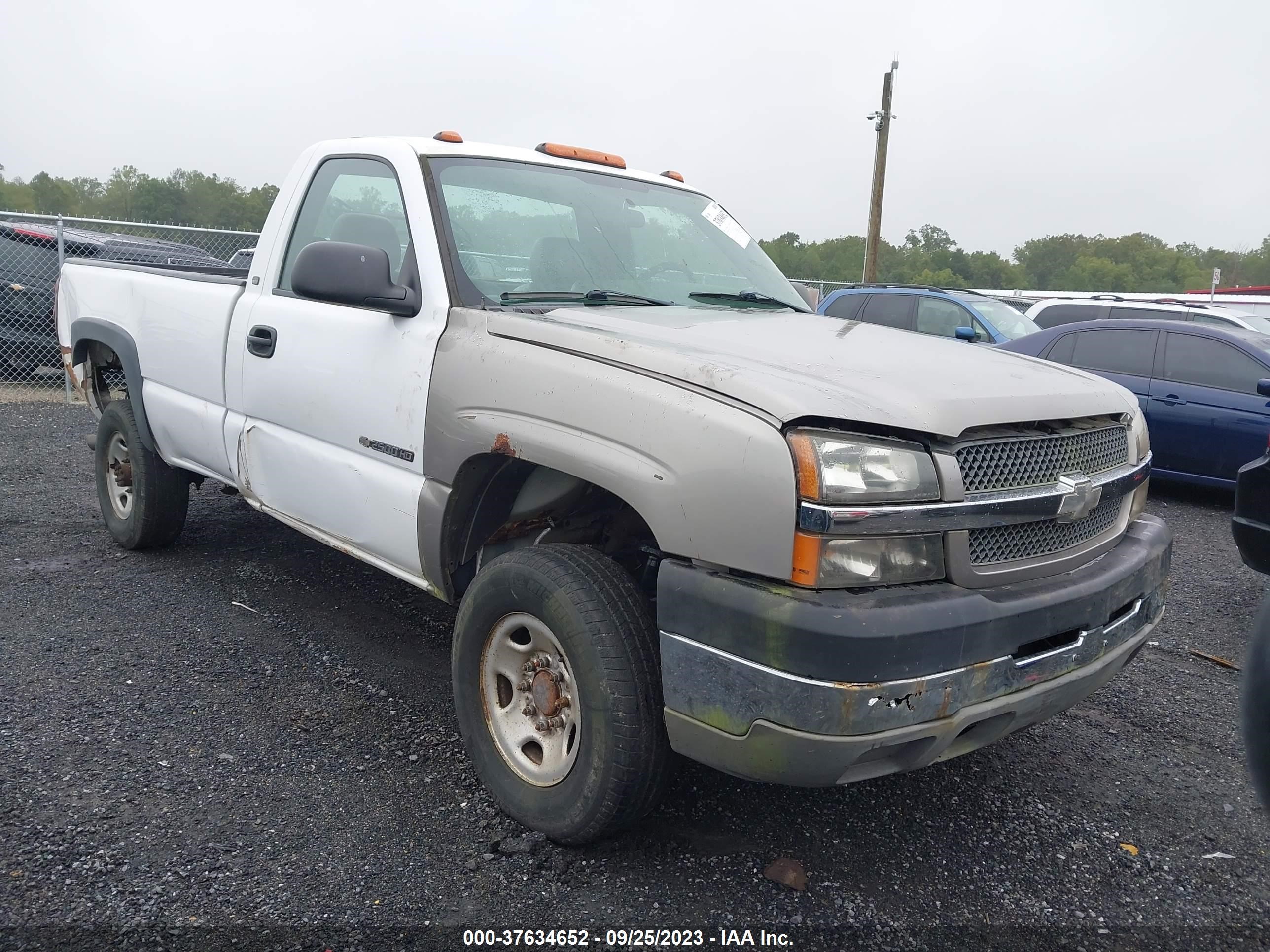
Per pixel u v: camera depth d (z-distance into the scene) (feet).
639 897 8.29
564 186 12.31
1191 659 15.01
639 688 8.14
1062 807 10.28
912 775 10.80
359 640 13.70
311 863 8.52
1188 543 22.98
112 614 14.28
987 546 7.97
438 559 10.07
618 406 8.18
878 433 7.50
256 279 13.12
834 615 6.95
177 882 8.16
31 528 18.70
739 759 7.45
